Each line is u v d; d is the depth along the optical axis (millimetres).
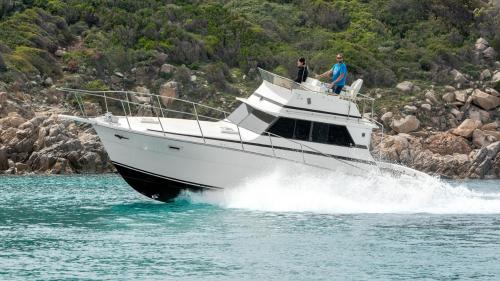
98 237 55688
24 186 88688
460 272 47375
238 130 69312
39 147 106562
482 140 145750
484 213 71062
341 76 73062
